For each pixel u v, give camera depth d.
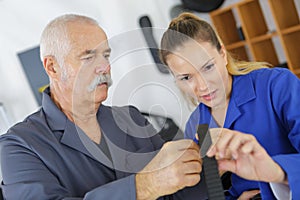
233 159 1.06
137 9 4.33
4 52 4.53
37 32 4.47
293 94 1.43
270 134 1.49
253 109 1.50
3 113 4.49
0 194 1.44
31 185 1.19
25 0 4.43
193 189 1.18
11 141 1.29
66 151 1.29
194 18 1.40
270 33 4.05
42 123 1.33
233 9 4.39
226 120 1.52
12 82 4.56
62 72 1.27
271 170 1.07
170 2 4.33
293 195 1.08
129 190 1.05
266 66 1.61
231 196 1.50
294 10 4.05
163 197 1.20
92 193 1.08
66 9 4.42
